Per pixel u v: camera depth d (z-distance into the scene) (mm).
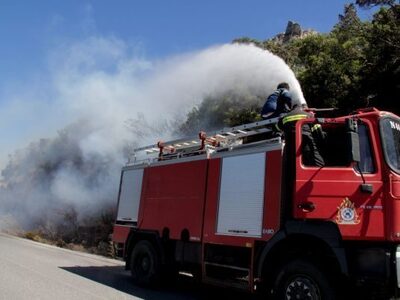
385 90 15664
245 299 8602
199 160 8469
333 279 6094
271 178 7020
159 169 9500
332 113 16266
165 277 9180
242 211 7359
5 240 19672
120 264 13445
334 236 6117
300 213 6414
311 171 6465
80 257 14734
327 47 18031
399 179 5938
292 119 6941
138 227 9680
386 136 6199
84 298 7676
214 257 7781
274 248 6703
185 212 8508
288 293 6391
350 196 6125
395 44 15875
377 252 5867
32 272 10195
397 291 5742
